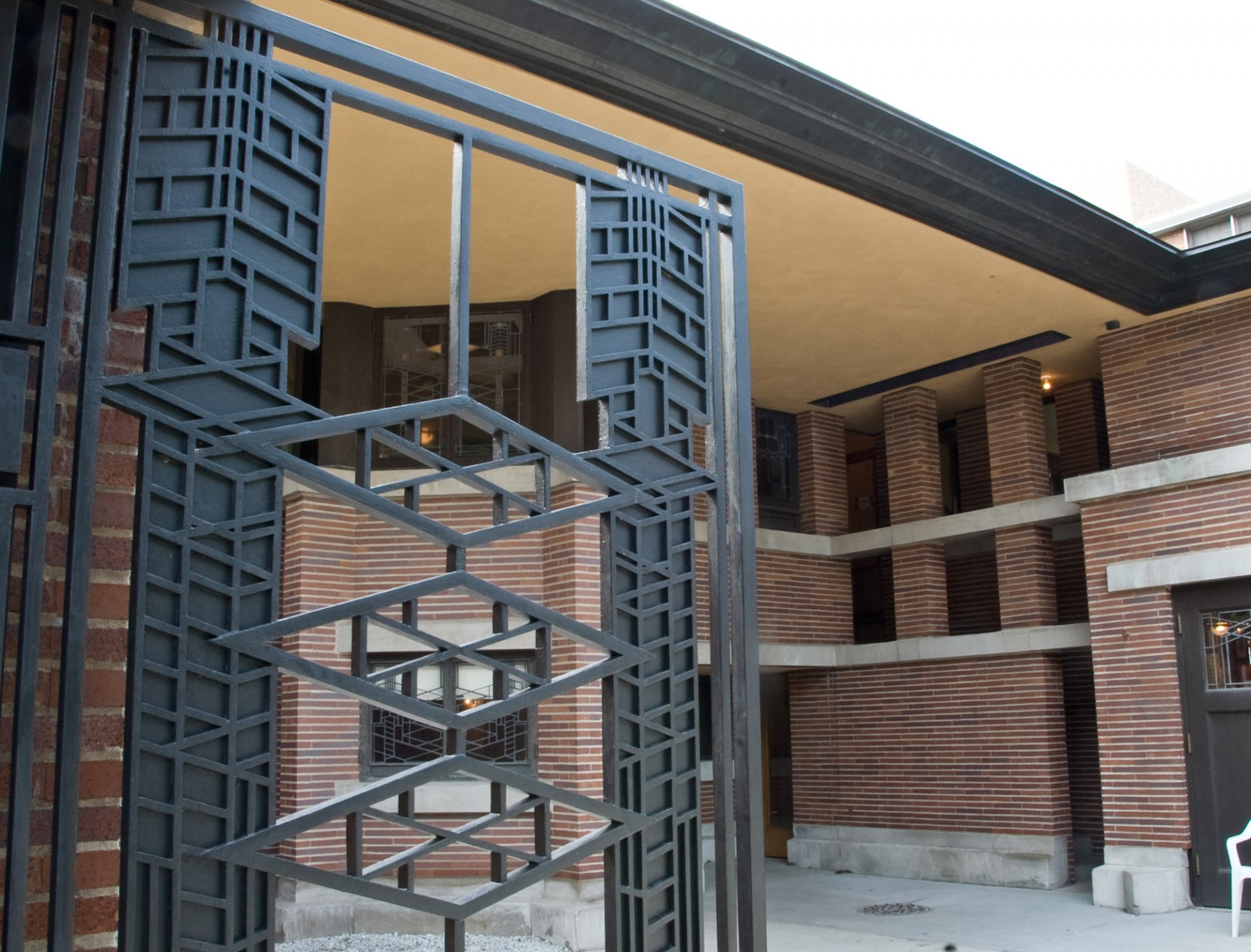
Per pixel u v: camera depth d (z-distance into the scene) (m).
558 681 2.79
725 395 3.40
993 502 13.38
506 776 2.67
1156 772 11.06
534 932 9.62
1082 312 11.97
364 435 2.63
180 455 2.35
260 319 2.54
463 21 6.92
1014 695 12.88
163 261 2.42
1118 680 11.49
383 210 9.46
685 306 3.31
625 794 2.90
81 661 2.16
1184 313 11.80
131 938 2.12
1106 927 10.02
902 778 13.77
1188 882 10.79
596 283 3.10
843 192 9.33
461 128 2.91
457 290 2.88
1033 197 9.98
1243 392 11.20
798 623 14.22
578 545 10.11
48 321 2.23
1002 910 11.11
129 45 2.45
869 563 16.14
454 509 10.70
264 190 2.57
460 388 2.83
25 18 2.39
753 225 10.01
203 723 2.30
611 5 7.16
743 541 3.24
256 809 2.35
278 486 2.48
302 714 10.09
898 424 14.40
